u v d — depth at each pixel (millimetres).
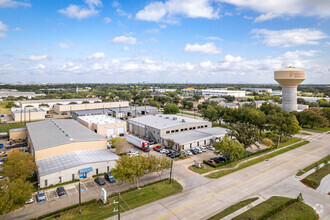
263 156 59344
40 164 45844
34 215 32375
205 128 82688
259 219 30031
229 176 46344
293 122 70688
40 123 77625
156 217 31688
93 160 48281
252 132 59438
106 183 43469
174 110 131500
